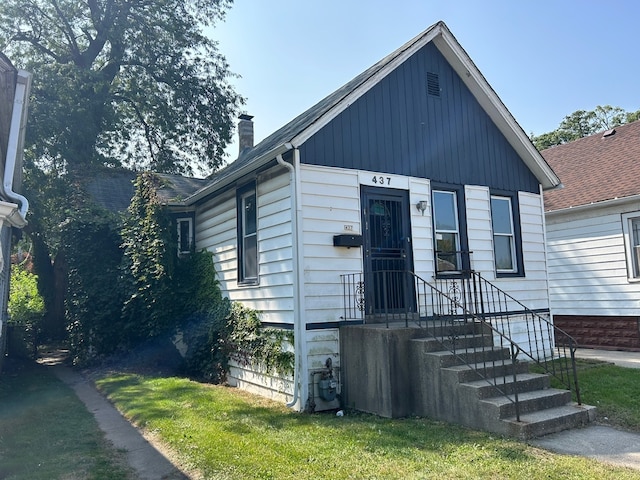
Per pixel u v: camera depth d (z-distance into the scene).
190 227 12.02
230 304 9.84
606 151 15.49
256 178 8.95
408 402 6.73
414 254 8.81
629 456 4.73
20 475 4.54
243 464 4.68
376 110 8.77
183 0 24.86
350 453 4.98
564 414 5.78
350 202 8.18
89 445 5.55
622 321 12.59
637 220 12.48
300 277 7.48
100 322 11.95
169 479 4.47
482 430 5.73
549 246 14.41
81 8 23.25
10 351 13.52
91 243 12.41
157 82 24.91
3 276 10.55
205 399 7.78
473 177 9.98
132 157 24.36
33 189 17.80
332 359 7.61
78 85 19.72
